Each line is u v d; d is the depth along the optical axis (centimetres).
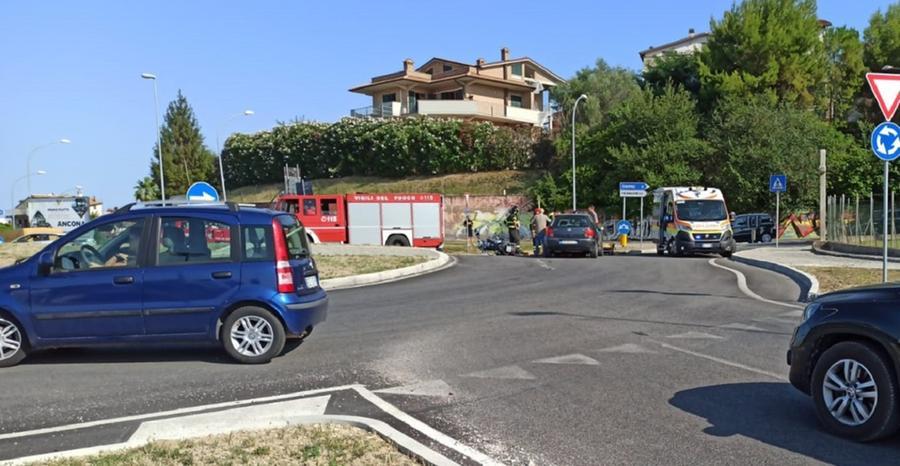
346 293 1391
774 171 3631
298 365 741
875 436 480
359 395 619
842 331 507
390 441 487
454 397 611
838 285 1317
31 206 5031
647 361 741
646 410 567
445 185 4928
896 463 449
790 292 1312
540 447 482
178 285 747
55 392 642
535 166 4941
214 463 445
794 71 4078
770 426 526
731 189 3775
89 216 5294
